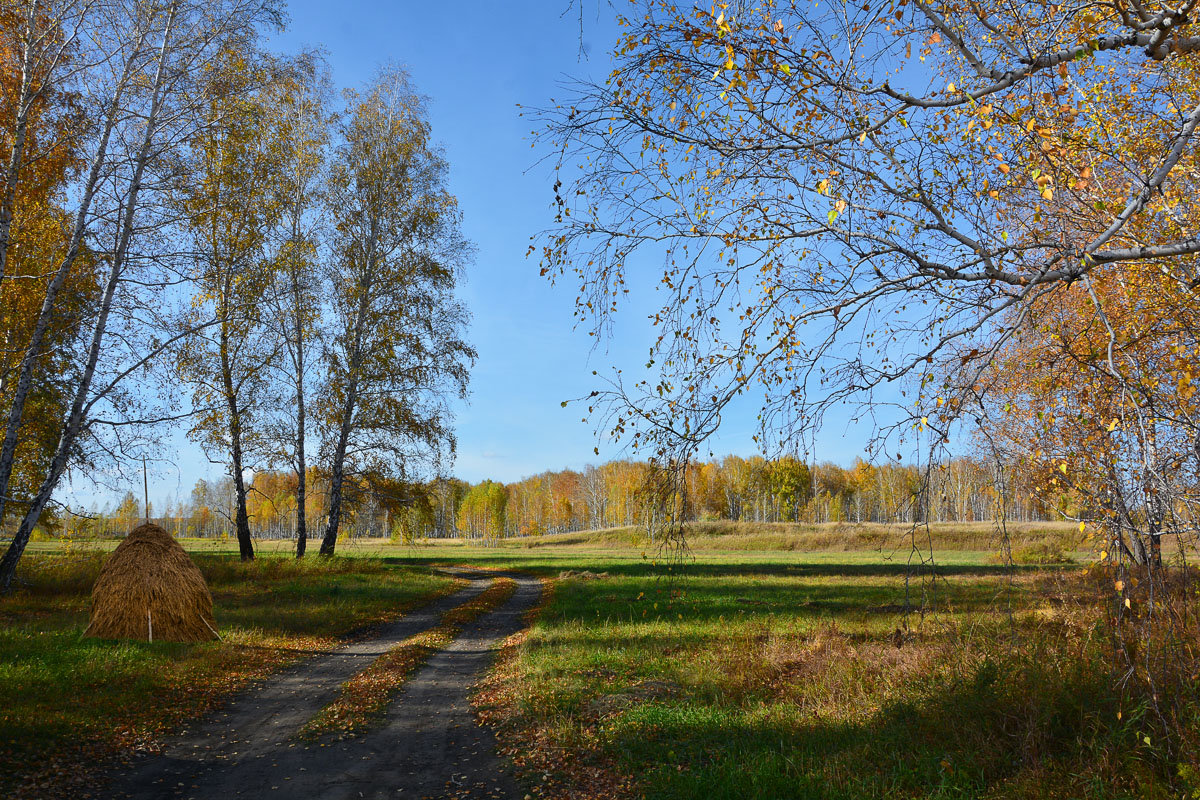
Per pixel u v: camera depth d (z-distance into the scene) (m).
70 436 15.14
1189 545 4.75
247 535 24.64
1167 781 4.89
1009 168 4.28
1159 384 5.41
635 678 9.70
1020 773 5.35
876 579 26.44
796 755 6.25
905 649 9.44
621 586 23.81
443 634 14.66
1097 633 6.73
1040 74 4.51
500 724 8.03
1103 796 4.85
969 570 28.30
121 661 9.63
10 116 13.68
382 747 7.30
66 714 7.40
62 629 12.08
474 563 41.62
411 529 29.50
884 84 4.31
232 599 18.06
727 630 13.27
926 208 4.71
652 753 6.67
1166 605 4.85
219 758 6.88
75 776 6.11
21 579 16.64
